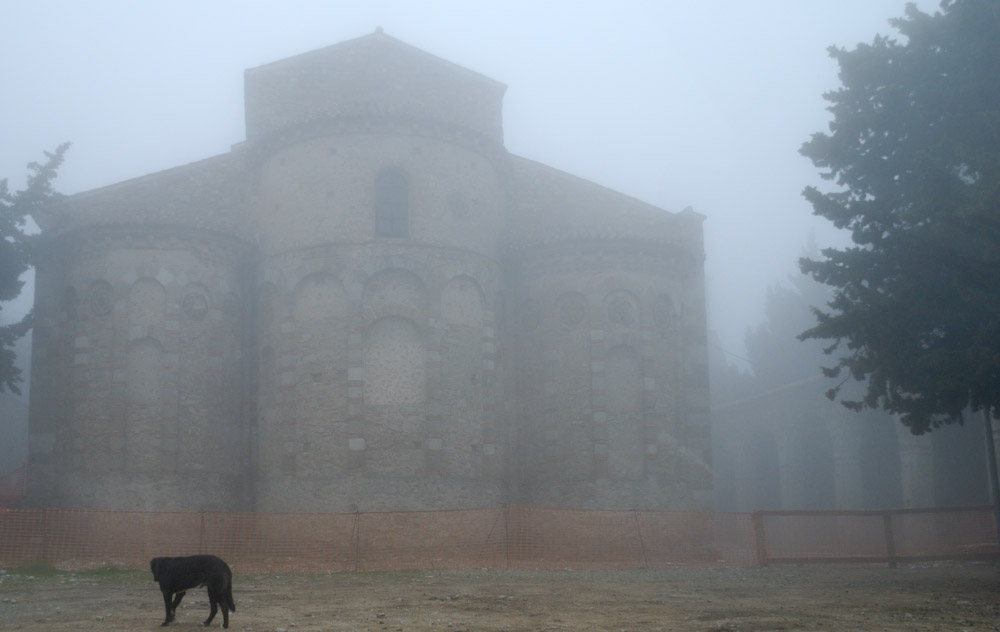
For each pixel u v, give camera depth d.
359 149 34.91
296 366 33.91
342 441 32.66
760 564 29.08
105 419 33.81
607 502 35.50
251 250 36.81
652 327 37.19
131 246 34.75
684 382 37.97
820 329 23.08
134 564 29.31
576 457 36.06
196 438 34.12
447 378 34.00
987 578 23.97
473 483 33.81
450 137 35.91
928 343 22.39
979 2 21.98
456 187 35.69
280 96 39.94
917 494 39.97
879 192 24.05
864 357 23.11
